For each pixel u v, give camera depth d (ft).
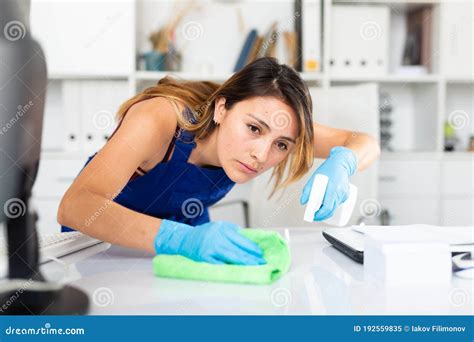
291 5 7.77
